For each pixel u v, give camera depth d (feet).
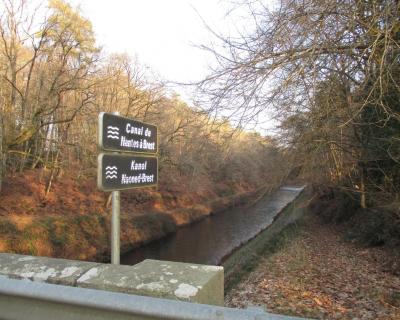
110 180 9.36
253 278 32.71
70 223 62.54
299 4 17.95
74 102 72.69
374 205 40.65
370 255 38.19
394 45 18.51
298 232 58.13
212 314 4.98
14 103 64.75
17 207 63.46
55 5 61.93
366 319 19.88
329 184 45.62
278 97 19.56
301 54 18.28
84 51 68.44
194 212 100.78
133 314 5.27
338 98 23.30
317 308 22.26
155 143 11.93
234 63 19.11
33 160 79.46
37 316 5.77
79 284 6.75
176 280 6.84
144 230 74.38
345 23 18.33
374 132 28.32
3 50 64.34
